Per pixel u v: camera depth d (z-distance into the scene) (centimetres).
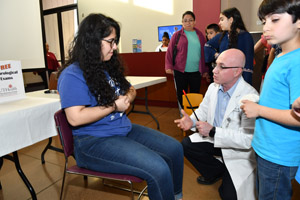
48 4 779
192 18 298
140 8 639
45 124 142
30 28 319
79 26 114
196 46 300
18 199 166
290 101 82
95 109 108
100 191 174
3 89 146
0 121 117
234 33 221
